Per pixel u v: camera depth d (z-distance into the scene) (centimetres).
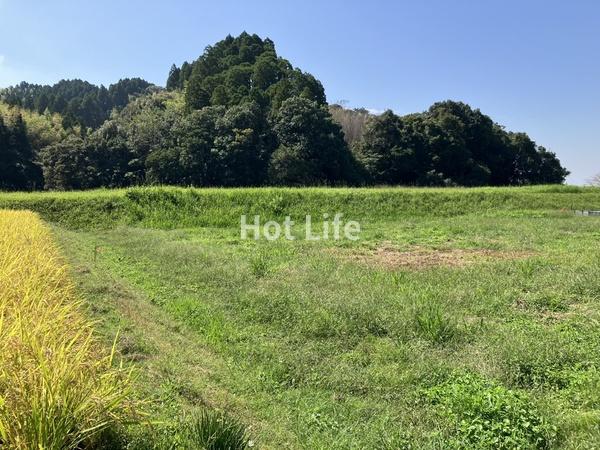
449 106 4953
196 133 3862
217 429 363
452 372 520
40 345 363
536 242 1382
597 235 1491
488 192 2442
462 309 750
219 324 700
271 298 792
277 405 478
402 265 1109
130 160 4366
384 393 503
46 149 4375
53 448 279
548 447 382
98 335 570
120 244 1463
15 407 289
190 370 530
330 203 2223
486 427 397
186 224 2005
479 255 1230
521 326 665
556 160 5522
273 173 3741
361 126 5891
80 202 2102
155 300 841
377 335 666
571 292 811
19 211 1762
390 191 2355
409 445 393
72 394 308
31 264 679
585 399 454
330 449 394
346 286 881
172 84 8462
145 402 366
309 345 629
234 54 6431
